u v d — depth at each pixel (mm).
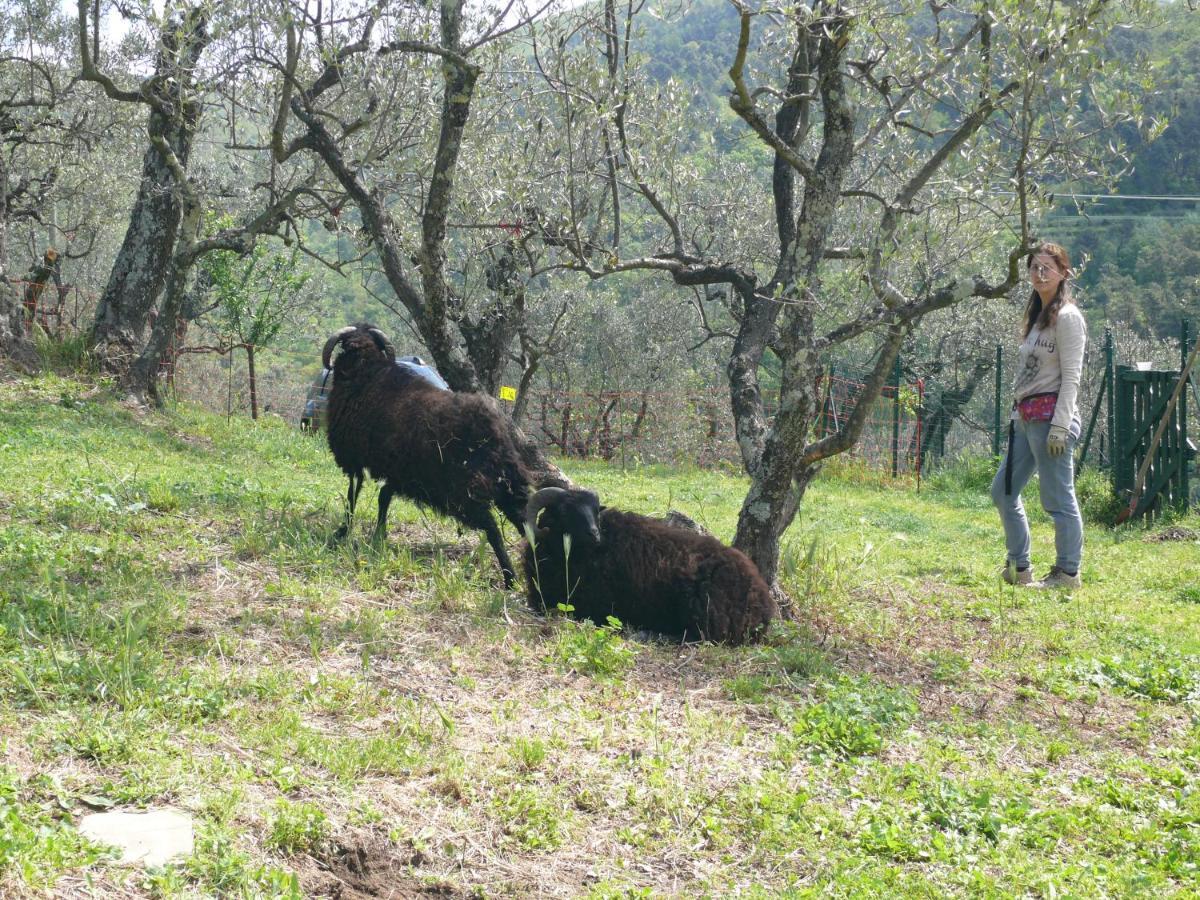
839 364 24609
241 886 3223
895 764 4926
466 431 7504
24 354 15266
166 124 14594
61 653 4762
